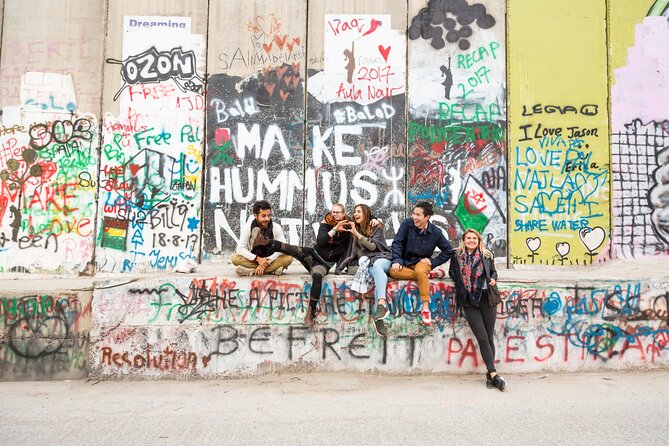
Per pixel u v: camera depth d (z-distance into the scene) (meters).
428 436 4.00
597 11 7.37
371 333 5.67
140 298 5.58
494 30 7.36
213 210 7.16
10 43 7.16
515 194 7.25
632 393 5.07
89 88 7.19
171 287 5.61
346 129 7.29
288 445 3.83
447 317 5.68
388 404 4.78
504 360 5.71
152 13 7.24
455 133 7.29
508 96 7.31
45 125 7.12
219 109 7.24
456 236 7.21
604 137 7.29
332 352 5.66
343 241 5.90
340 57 7.32
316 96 7.30
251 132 7.25
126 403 4.85
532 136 7.29
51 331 5.58
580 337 5.76
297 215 7.21
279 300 5.67
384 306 5.38
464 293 5.34
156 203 7.12
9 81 7.12
